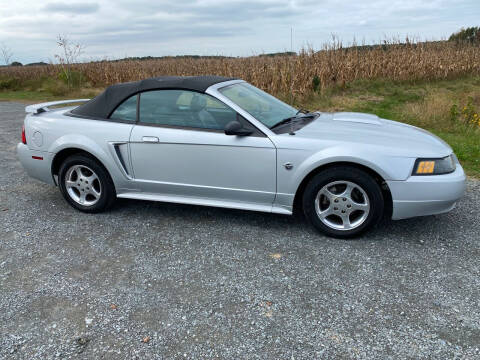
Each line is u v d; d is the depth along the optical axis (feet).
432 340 7.39
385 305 8.46
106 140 12.91
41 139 13.85
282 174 11.32
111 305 8.73
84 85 65.82
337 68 50.70
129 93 13.03
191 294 9.05
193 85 12.30
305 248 11.05
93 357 7.24
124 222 13.15
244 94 13.12
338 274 9.71
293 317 8.17
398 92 45.52
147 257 10.79
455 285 9.11
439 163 10.63
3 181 17.66
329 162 10.85
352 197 11.25
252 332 7.77
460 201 14.21
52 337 7.80
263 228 12.41
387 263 10.14
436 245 11.03
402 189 10.60
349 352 7.16
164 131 12.28
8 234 12.38
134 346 7.48
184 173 12.36
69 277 9.89
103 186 13.47
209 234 12.10
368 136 11.34
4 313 8.57
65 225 13.02
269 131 11.46
